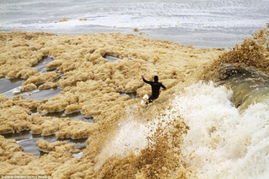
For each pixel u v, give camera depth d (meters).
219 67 20.61
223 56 21.78
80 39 49.38
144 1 89.50
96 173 19.03
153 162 16.03
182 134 16.36
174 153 15.66
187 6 78.88
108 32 57.31
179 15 68.81
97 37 50.78
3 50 46.44
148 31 56.69
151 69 35.72
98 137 23.56
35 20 71.94
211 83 19.16
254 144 12.96
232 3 79.12
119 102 29.72
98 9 81.44
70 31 59.84
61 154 23.11
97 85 33.72
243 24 57.19
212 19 62.97
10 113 29.36
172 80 31.77
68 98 31.50
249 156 12.45
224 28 55.50
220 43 47.28
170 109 18.92
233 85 17.88
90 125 26.45
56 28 62.97
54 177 19.42
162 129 17.56
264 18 60.84
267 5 74.00
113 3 88.75
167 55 40.75
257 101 15.08
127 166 17.22
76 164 20.84
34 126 27.17
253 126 13.68
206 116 16.19
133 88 32.47
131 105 26.02
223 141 14.52
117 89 33.09
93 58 39.94
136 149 17.98
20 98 33.03
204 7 76.31
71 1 96.00
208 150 14.62
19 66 40.47
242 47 21.62
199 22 61.12
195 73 25.47
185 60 38.62
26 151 24.44
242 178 12.14
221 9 72.69
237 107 16.31
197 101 17.97
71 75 36.84
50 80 36.69
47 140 25.83
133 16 70.62
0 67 40.56
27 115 28.97
